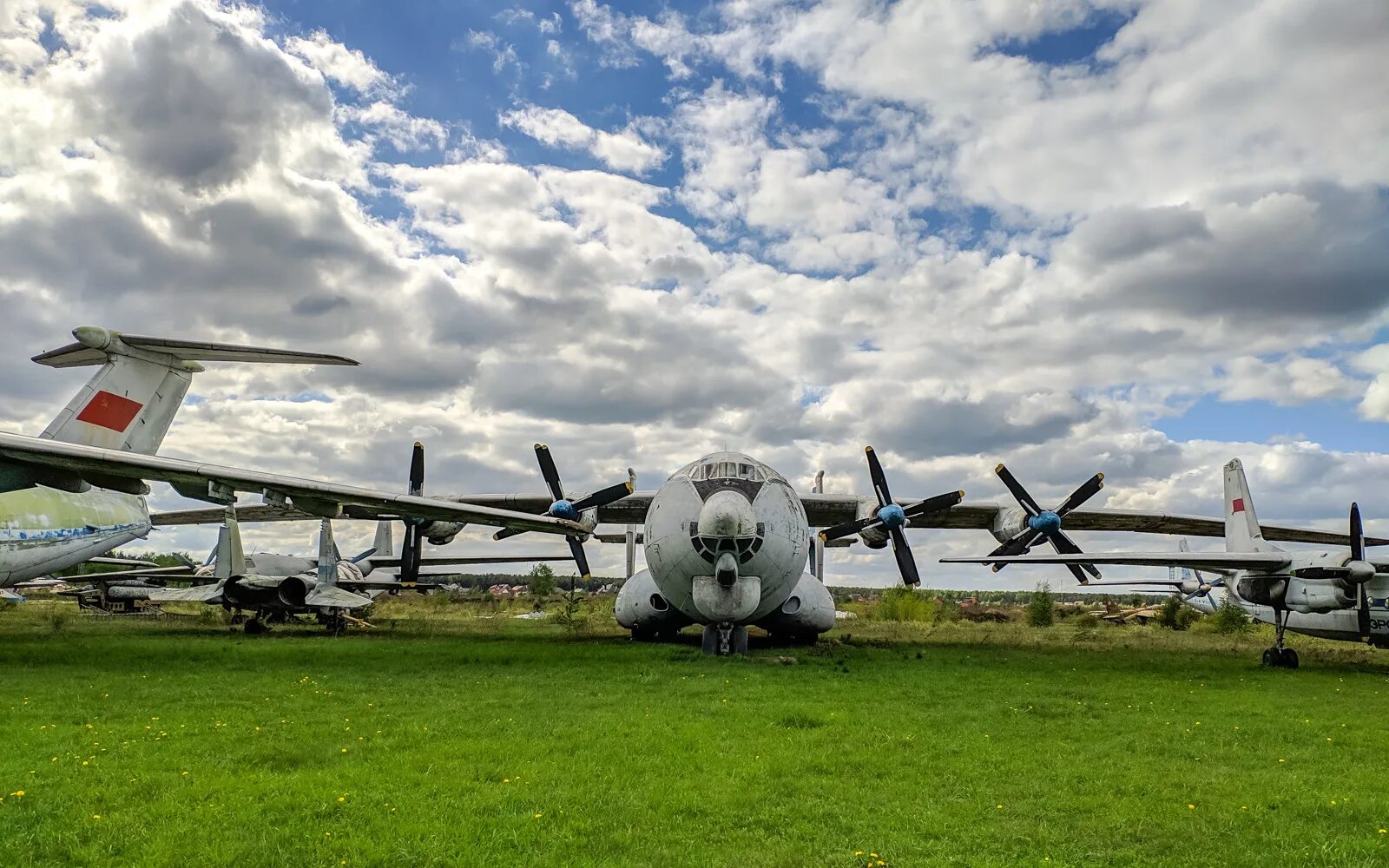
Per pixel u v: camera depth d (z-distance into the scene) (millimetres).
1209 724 9812
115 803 5848
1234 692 12891
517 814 5766
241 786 6285
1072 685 13234
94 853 4898
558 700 10734
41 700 10227
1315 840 5461
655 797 6215
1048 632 31953
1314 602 18625
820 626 20812
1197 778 7129
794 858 5020
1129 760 7785
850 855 5086
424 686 11898
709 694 11500
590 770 6957
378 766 6980
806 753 7773
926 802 6262
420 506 16688
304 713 9578
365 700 10477
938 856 5121
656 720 9273
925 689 12336
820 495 22781
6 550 16703
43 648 16828
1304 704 11609
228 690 11211
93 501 19141
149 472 14953
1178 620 47344
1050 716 10250
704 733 8594
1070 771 7266
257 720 9055
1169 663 17766
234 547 22656
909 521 24328
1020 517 22109
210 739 7961
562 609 33312
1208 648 24109
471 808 5859
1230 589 22297
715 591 16812
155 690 11117
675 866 4867
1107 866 4996
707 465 18125
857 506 22547
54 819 5512
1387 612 19859
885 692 11969
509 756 7426
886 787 6668
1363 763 7891
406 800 6020
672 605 18719
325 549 26422
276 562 32031
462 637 22734
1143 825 5742
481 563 30141
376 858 4863
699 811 5941
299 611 26453
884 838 5418
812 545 24078
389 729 8555
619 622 21359
